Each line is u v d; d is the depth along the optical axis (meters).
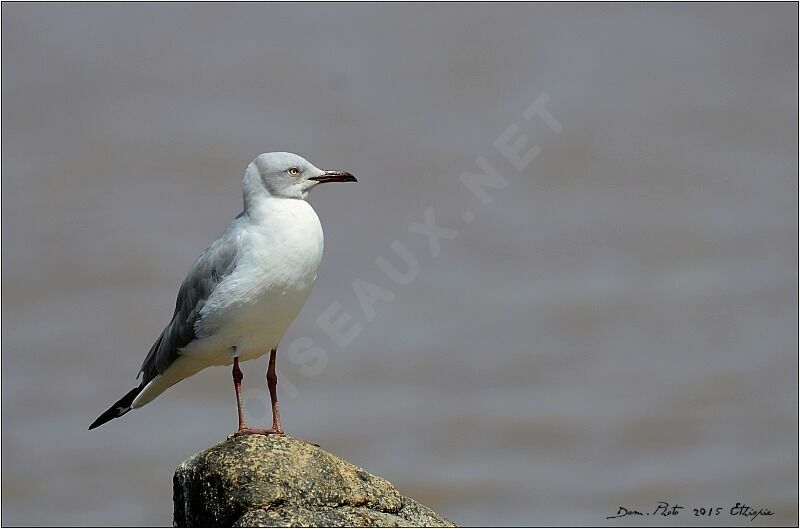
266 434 13.37
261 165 13.92
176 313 14.48
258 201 13.91
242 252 13.64
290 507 12.38
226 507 12.48
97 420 15.66
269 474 12.52
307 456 12.83
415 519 12.84
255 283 13.55
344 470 12.91
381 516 12.59
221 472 12.59
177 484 13.20
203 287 13.91
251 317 13.71
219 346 14.02
